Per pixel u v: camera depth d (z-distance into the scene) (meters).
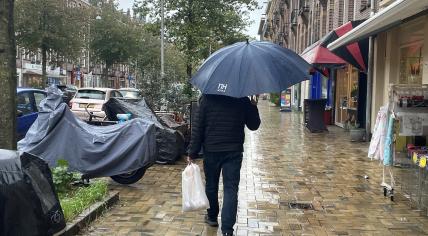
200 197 5.45
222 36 22.25
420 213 6.60
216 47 22.19
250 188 8.06
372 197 7.49
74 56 33.94
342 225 6.05
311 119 18.09
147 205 6.87
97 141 7.56
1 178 3.26
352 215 6.49
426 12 10.23
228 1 21.84
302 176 9.15
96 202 6.48
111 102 10.38
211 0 21.20
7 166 3.38
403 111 7.17
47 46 32.00
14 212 3.24
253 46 5.37
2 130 5.77
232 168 5.36
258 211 6.64
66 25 32.41
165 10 21.47
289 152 12.48
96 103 16.86
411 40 12.58
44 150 7.52
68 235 5.29
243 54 5.25
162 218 6.25
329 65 16.97
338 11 21.81
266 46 5.41
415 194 6.96
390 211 6.70
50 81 55.75
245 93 5.01
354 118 18.16
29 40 31.45
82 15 34.12
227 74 5.15
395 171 9.23
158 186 8.12
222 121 5.34
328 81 24.06
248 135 16.88
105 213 6.43
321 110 18.09
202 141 5.50
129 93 19.88
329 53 15.43
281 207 6.87
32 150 7.45
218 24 21.69
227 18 21.61
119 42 45.19
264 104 51.72
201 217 6.30
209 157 5.45
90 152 7.49
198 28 21.08
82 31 34.78
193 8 21.19
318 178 8.95
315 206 6.94
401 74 13.44
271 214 6.50
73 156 7.49
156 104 14.12
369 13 15.89
